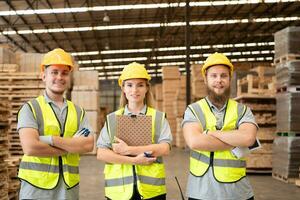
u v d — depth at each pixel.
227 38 25.23
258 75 9.52
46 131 2.87
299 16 20.48
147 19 20.78
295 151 7.89
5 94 9.03
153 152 2.97
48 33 22.83
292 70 7.91
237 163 2.95
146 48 27.97
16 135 8.05
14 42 24.52
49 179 2.83
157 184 3.07
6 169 5.55
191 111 3.08
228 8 19.62
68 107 3.03
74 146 2.82
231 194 2.89
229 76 3.08
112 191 3.08
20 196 2.85
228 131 2.90
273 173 8.74
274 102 9.31
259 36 24.72
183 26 22.16
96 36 24.22
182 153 15.30
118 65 33.31
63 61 2.93
